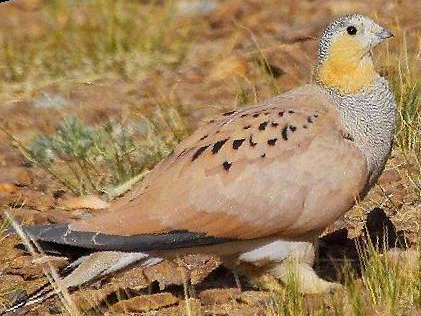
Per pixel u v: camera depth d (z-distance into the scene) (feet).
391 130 38.45
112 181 48.67
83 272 35.91
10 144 53.62
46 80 61.26
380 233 40.91
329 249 41.24
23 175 50.31
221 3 70.54
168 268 40.75
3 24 68.74
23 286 40.60
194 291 38.68
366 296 35.73
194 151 36.76
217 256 38.09
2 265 42.14
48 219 45.50
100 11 67.56
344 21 38.37
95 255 36.01
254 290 38.75
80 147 51.72
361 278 38.40
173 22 67.97
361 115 37.99
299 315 35.06
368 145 37.93
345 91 38.14
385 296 35.06
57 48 64.39
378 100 38.17
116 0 68.85
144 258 36.40
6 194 48.29
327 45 38.58
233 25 67.51
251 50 63.72
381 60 54.49
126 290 39.50
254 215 36.24
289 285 36.32
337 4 68.08
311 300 36.06
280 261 37.50
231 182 36.11
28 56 63.57
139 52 63.57
